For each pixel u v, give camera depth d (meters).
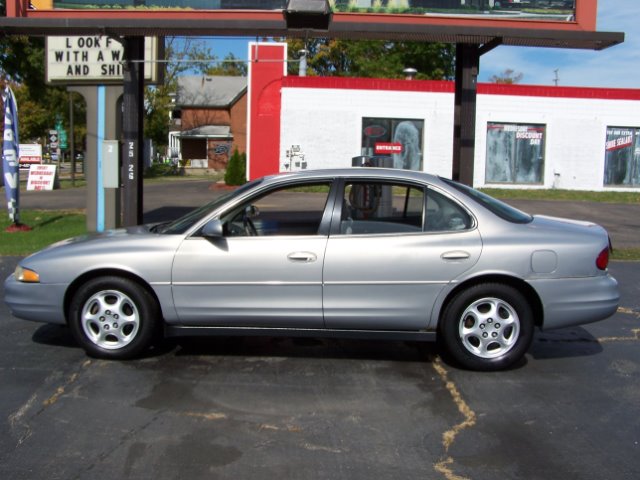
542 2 10.26
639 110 24.03
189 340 6.08
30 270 5.34
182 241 5.23
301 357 5.62
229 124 48.78
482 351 5.21
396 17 10.25
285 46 24.00
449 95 23.38
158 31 9.55
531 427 4.23
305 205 5.33
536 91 23.66
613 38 9.36
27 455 3.74
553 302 5.12
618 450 3.90
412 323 5.18
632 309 7.54
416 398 4.70
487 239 5.12
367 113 23.28
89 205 12.70
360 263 5.09
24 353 5.62
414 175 5.37
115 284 5.25
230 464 3.66
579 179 24.16
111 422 4.21
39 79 30.02
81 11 10.12
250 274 5.14
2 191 25.92
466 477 3.54
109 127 12.45
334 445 3.93
